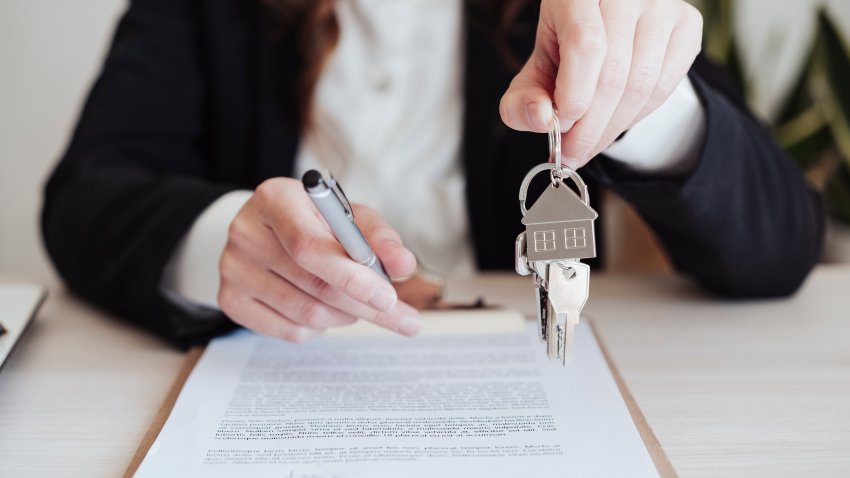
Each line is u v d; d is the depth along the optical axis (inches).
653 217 22.6
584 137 14.7
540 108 14.0
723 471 13.7
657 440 14.5
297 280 17.8
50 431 15.9
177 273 22.2
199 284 21.5
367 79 37.2
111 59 35.9
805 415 16.2
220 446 14.4
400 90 37.0
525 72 16.1
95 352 21.0
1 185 54.0
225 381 17.8
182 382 17.8
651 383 18.2
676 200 20.2
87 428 16.0
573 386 17.2
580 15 14.1
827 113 42.3
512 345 20.0
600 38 13.8
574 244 14.4
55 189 29.6
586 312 24.4
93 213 25.0
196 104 37.7
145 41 37.0
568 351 14.9
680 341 21.4
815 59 43.7
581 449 14.1
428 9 37.0
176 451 14.2
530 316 23.3
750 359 19.8
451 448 14.3
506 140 35.0
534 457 13.8
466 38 35.5
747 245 23.0
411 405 16.4
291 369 18.6
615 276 29.3
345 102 37.0
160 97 35.5
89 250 24.5
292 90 37.3
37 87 52.6
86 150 30.6
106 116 32.9
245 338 20.9
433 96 36.9
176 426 15.3
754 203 22.4
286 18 37.3
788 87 49.9
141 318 22.2
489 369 18.4
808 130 43.2
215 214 21.8
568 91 13.8
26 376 19.1
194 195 22.9
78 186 27.3
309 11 36.3
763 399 17.1
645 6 15.5
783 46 52.5
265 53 37.5
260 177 36.5
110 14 51.8
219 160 38.3
